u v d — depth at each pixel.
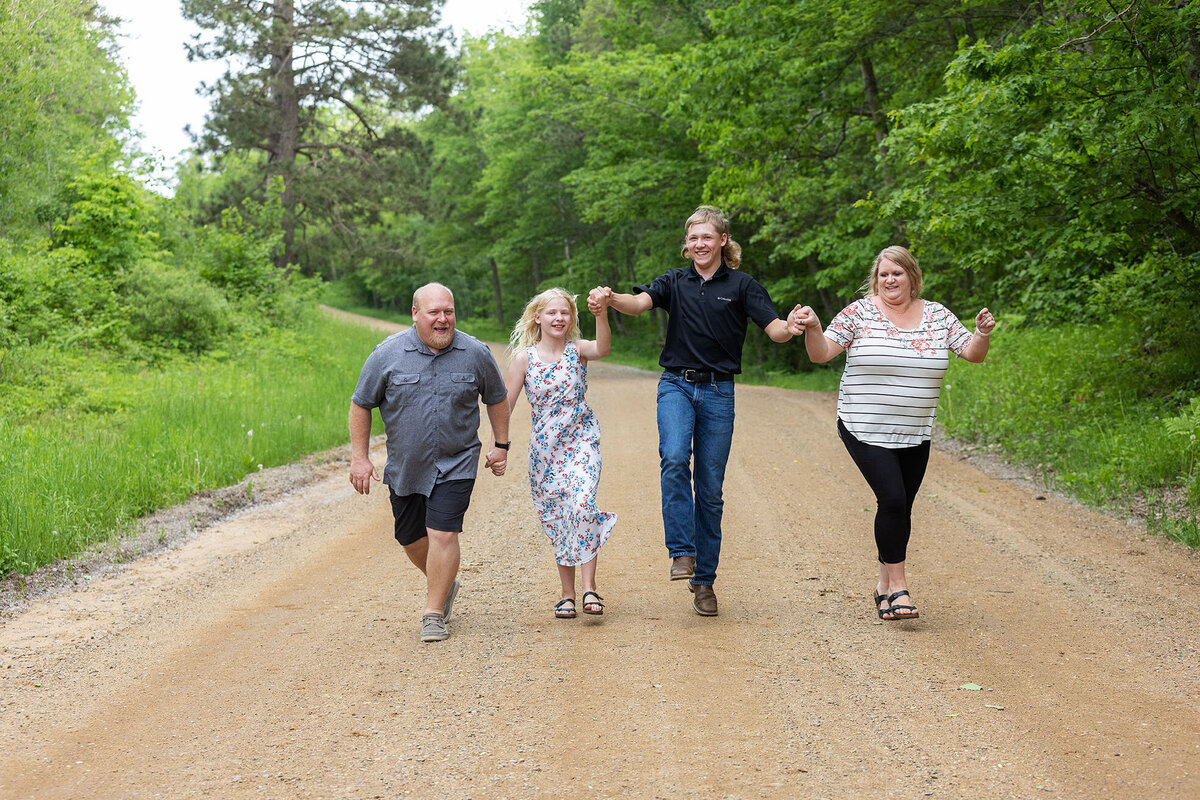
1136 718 3.62
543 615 5.28
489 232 51.72
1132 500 7.80
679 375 5.11
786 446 11.88
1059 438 10.15
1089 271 11.85
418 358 4.89
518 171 41.97
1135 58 9.27
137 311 18.11
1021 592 5.50
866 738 3.49
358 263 40.41
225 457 10.09
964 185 10.34
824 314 33.50
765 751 3.39
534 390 5.12
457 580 6.17
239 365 18.22
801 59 18.88
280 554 7.03
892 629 4.86
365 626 5.15
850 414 4.96
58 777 3.33
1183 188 9.72
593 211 28.89
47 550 6.58
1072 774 3.15
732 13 19.66
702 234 5.03
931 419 4.93
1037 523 7.31
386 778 3.25
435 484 4.90
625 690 4.04
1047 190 9.96
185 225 26.28
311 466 11.00
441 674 4.32
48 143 21.12
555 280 50.69
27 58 20.53
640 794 3.07
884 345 4.87
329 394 15.73
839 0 17.12
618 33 28.89
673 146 28.28
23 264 16.59
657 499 8.73
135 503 8.18
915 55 19.38
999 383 13.15
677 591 5.73
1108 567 5.97
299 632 5.07
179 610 5.57
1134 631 4.72
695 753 3.39
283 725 3.76
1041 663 4.29
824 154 22.03
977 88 10.05
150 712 3.96
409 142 38.47
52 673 4.48
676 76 20.83
